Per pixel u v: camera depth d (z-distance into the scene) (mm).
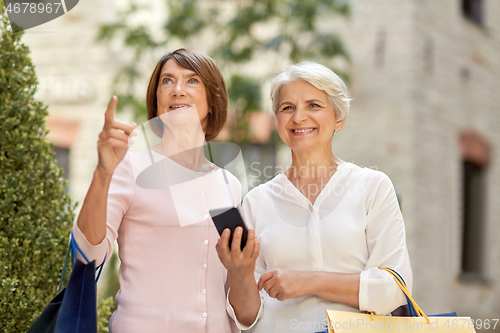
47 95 8188
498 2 9070
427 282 7742
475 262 8523
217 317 2068
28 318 2293
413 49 8047
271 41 7395
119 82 7812
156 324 1968
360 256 2168
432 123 8164
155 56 7809
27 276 2328
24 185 2352
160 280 2018
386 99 8141
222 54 7449
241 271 1957
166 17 7930
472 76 8688
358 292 2027
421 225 7848
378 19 8289
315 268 2166
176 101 2189
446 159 8250
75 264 1760
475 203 8602
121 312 2012
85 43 8250
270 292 2072
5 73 2396
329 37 7578
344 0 7520
